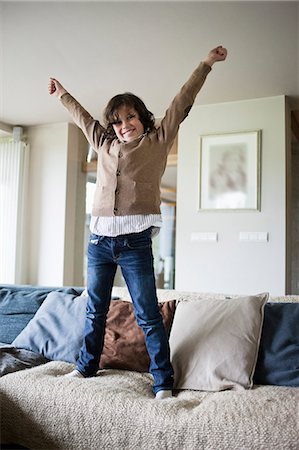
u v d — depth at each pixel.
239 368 1.48
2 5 2.49
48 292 2.33
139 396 1.36
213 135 3.92
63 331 1.88
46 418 1.33
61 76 3.43
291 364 1.51
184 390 1.51
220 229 3.86
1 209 4.66
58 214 4.58
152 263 1.63
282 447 1.07
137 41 2.85
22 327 2.15
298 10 2.46
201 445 1.13
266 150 3.73
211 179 3.92
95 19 2.59
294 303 1.70
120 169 1.59
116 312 1.88
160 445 1.17
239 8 2.46
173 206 4.66
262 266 3.69
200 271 3.92
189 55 3.03
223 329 1.61
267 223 3.69
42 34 2.78
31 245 4.68
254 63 3.11
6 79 3.50
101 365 1.74
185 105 1.66
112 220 1.58
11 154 4.70
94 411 1.28
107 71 3.32
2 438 1.41
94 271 1.67
